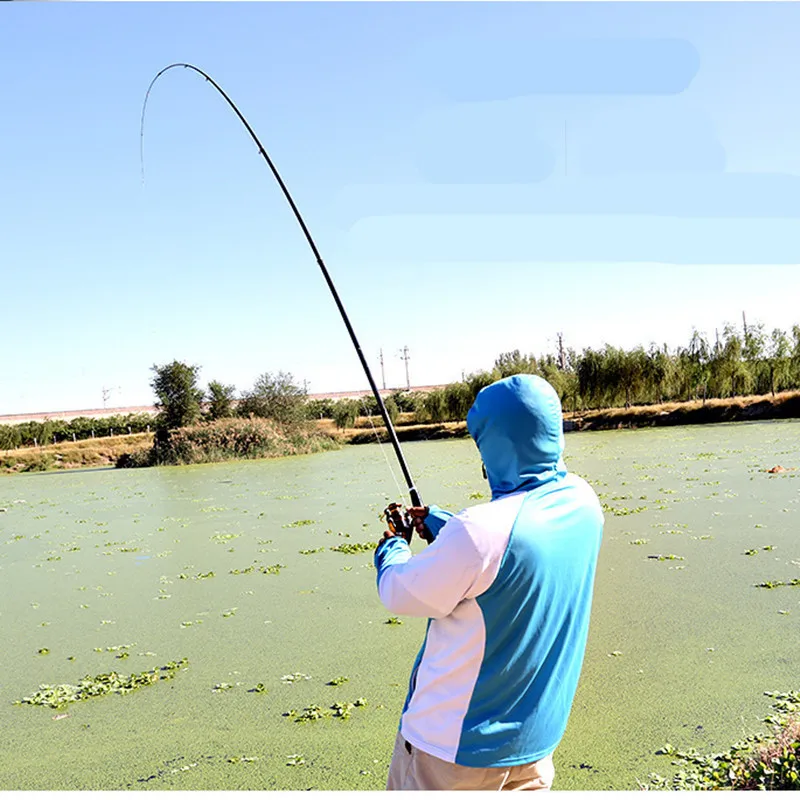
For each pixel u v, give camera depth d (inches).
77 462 1255.5
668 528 347.9
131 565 366.0
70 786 151.9
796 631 205.9
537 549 66.7
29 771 160.2
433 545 67.9
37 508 637.9
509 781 68.6
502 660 67.2
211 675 209.5
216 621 260.1
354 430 1328.7
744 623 215.5
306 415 1173.1
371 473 707.4
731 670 183.9
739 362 1141.1
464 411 1238.3
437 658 69.5
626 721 161.9
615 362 1158.3
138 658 229.1
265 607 272.4
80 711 191.6
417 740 70.2
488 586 65.9
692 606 233.5
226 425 1066.1
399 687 190.9
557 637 69.4
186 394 1105.4
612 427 1058.1
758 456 600.7
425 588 66.6
